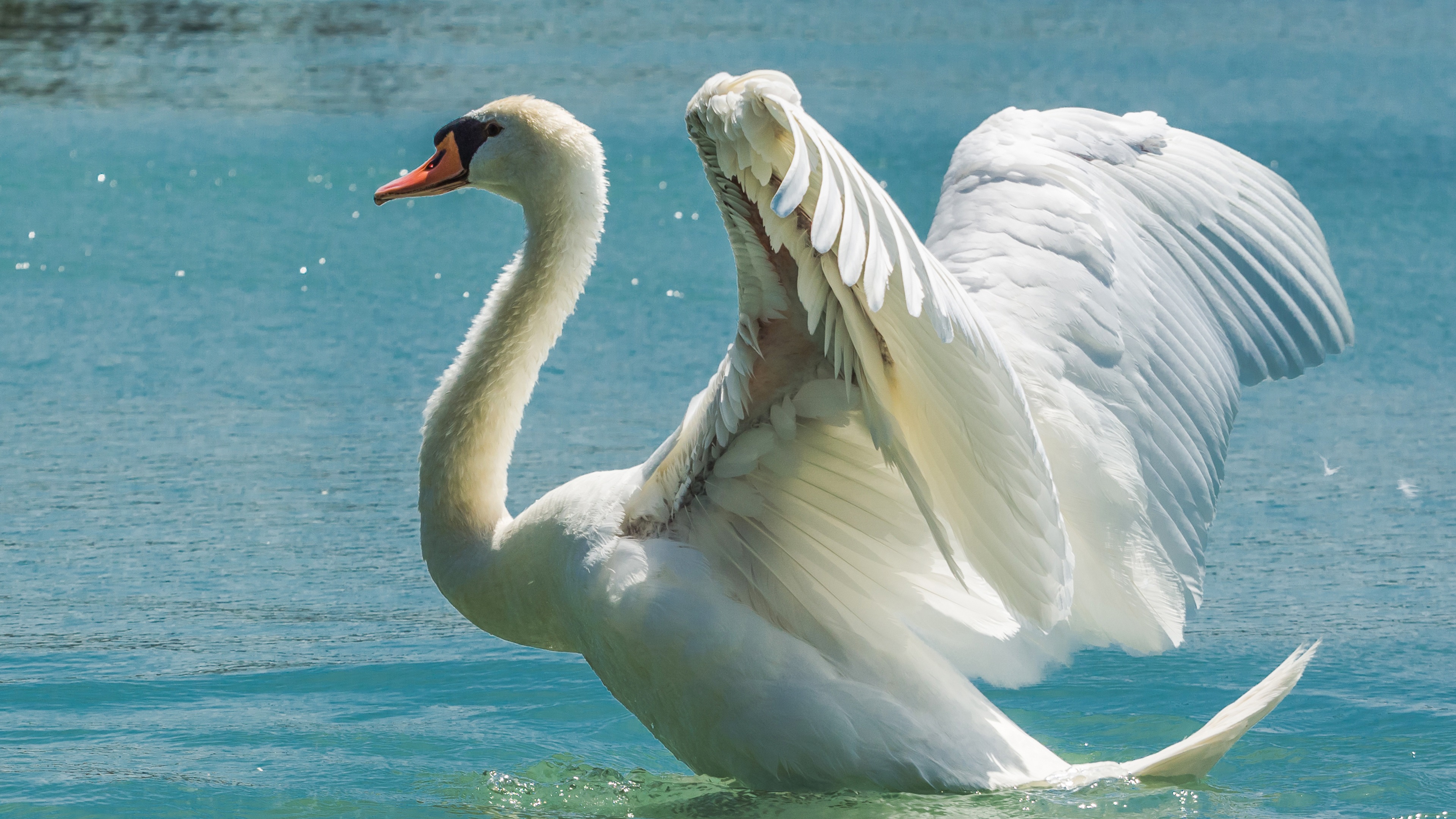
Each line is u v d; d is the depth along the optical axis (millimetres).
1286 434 17047
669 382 18703
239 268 23922
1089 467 8508
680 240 25641
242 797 8844
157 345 20078
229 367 19312
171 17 49812
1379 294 22453
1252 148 32531
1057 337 8617
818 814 8336
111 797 8797
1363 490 15102
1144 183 9383
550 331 9875
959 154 9586
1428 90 40938
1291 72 43875
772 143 6746
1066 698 10680
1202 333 9039
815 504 8492
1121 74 43219
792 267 7742
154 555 13453
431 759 9562
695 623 8250
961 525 8016
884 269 6020
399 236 26297
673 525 8570
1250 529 14047
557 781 9164
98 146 32094
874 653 8570
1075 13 58469
